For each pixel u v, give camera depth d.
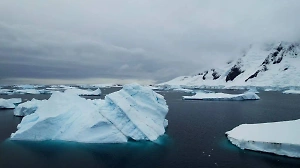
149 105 28.69
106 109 26.81
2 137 26.66
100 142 23.94
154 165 19.36
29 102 42.56
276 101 72.88
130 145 23.55
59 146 23.31
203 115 44.09
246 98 79.94
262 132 23.08
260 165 18.67
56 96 29.22
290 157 19.53
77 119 26.61
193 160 20.17
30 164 19.41
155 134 25.47
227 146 23.39
